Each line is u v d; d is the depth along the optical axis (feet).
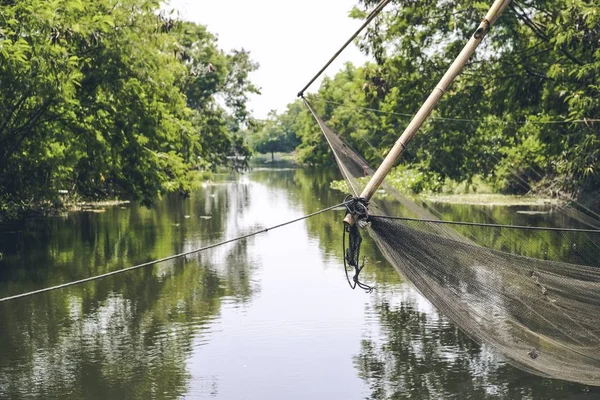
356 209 24.35
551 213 101.65
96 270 71.97
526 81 84.23
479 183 135.64
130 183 96.84
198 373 42.24
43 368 42.98
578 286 26.68
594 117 69.41
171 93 96.99
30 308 57.00
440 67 91.30
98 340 48.52
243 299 59.72
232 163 247.09
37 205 118.11
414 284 25.95
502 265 26.30
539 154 86.22
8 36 69.56
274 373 42.04
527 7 83.35
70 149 89.92
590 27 68.95
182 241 91.20
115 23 88.12
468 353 45.44
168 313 55.31
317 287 63.87
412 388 39.65
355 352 45.75
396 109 93.71
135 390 39.60
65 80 74.95
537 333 26.76
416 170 93.09
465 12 86.79
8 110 79.66
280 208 137.39
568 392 38.78
